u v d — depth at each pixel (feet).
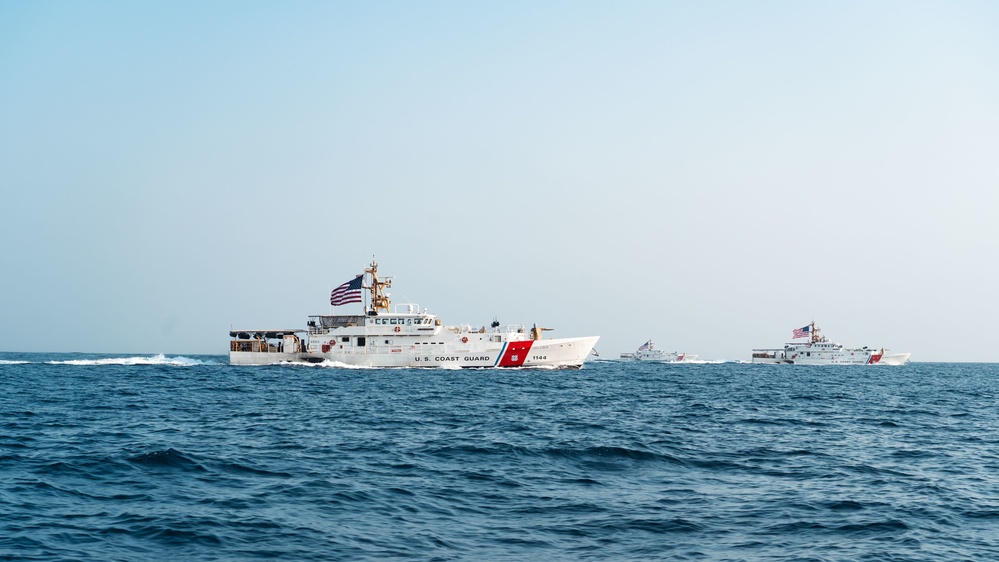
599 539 68.74
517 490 88.63
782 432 147.74
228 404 189.78
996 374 622.13
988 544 69.05
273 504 80.02
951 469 107.45
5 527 69.26
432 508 79.56
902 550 66.49
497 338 363.35
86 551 62.95
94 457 102.89
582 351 369.71
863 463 110.73
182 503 79.66
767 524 74.59
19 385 247.70
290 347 379.14
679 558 63.57
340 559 61.98
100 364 431.43
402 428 144.25
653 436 135.74
